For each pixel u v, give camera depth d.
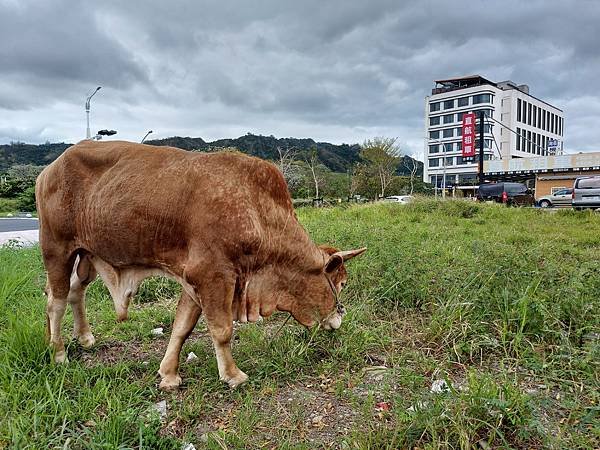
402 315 5.77
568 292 5.14
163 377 4.08
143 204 3.88
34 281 7.24
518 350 4.47
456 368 4.39
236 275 3.97
